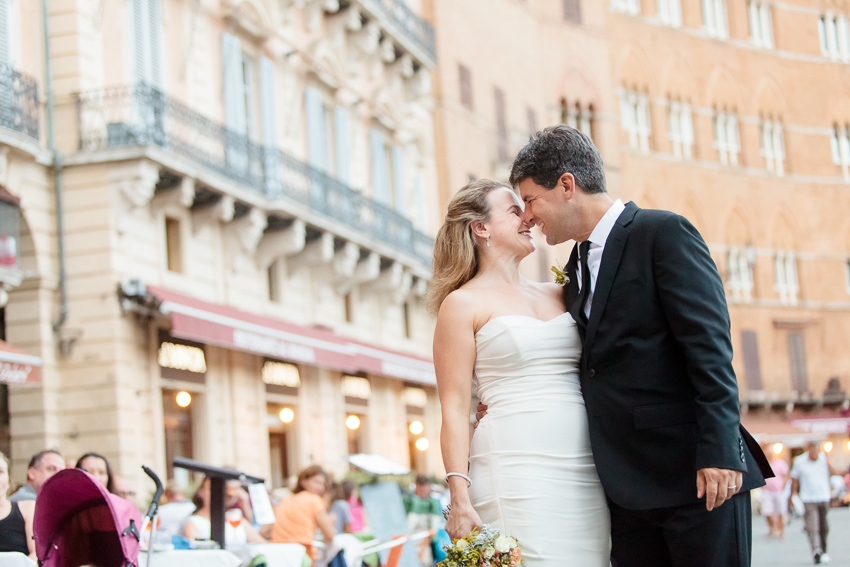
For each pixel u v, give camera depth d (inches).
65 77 689.0
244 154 818.8
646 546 165.9
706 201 1983.3
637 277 161.0
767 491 827.4
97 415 666.8
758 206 2049.7
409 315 1179.9
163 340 721.6
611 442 162.2
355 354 916.6
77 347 673.0
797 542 765.9
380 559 462.0
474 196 177.8
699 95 2023.9
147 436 692.1
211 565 282.5
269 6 919.0
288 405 889.5
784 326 2017.7
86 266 677.9
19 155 652.7
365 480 791.1
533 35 1718.8
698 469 151.1
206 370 770.8
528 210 173.0
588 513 164.9
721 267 1985.7
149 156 679.7
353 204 979.3
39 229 669.9
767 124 2111.2
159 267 730.2
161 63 767.1
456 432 166.9
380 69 1143.6
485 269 177.0
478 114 1469.0
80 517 240.5
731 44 2081.7
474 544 159.9
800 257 2080.5
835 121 2176.4
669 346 159.8
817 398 2006.6
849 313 2092.8
